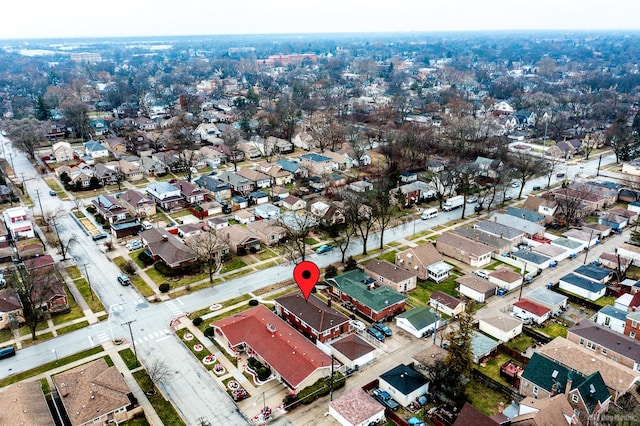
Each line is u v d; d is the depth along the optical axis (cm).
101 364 6053
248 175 13538
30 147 16062
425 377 6038
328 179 13325
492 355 6650
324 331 6725
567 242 9775
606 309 7319
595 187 12488
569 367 6038
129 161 14875
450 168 12750
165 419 5503
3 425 5016
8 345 6856
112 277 8688
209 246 8806
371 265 8731
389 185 12450
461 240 9562
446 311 7650
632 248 9300
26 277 7319
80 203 12331
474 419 5019
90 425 5284
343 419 5366
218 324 6925
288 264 9225
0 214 11519
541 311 7381
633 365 6147
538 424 4869
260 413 5594
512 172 12781
